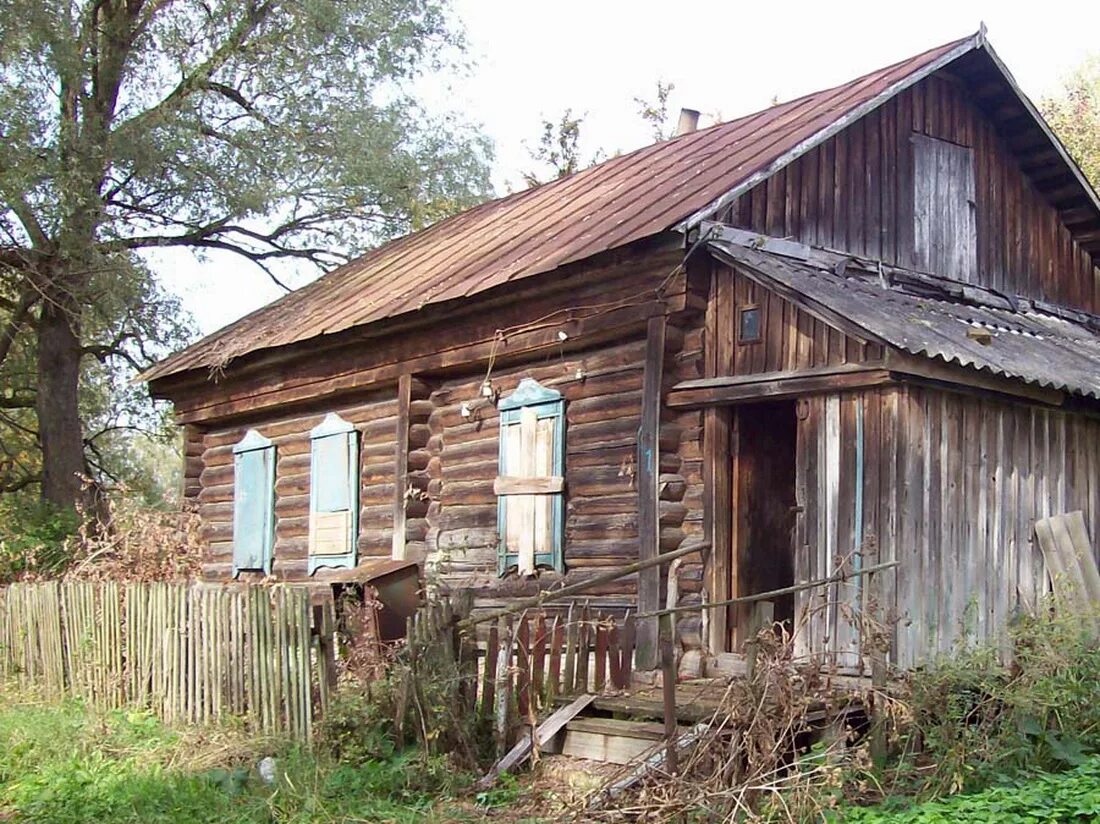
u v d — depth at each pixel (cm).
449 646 902
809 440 948
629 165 1398
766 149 1091
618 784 750
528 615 961
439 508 1291
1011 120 1318
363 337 1339
